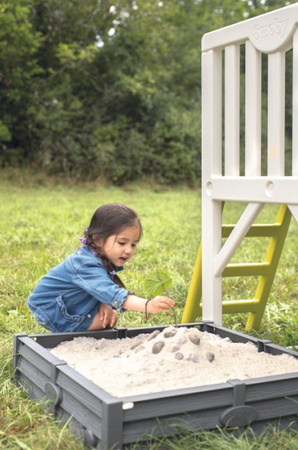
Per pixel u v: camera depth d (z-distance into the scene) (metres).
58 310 2.69
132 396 1.74
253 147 2.72
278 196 2.51
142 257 5.56
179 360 2.12
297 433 1.91
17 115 17.55
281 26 2.51
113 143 18.62
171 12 19.66
